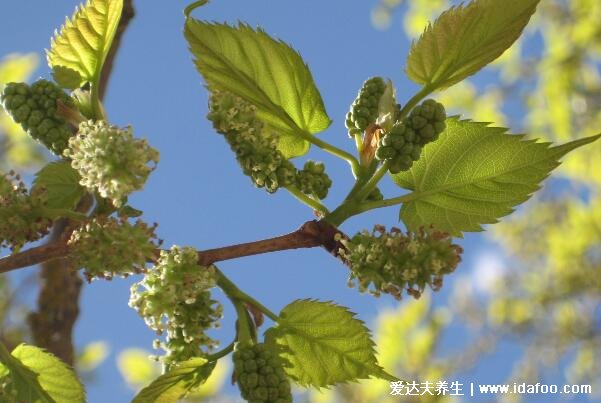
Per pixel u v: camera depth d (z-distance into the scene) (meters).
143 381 0.58
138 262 0.29
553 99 1.20
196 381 0.31
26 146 0.78
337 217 0.32
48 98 0.33
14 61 0.70
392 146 0.32
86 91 0.34
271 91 0.34
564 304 1.20
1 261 0.31
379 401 0.73
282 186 0.32
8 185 0.31
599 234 1.20
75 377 0.33
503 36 0.33
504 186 0.34
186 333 0.30
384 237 0.30
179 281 0.29
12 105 0.33
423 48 0.33
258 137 0.32
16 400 0.33
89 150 0.29
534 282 1.21
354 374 0.32
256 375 0.30
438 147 0.34
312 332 0.32
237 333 0.31
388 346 0.78
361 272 0.30
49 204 0.33
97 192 0.32
